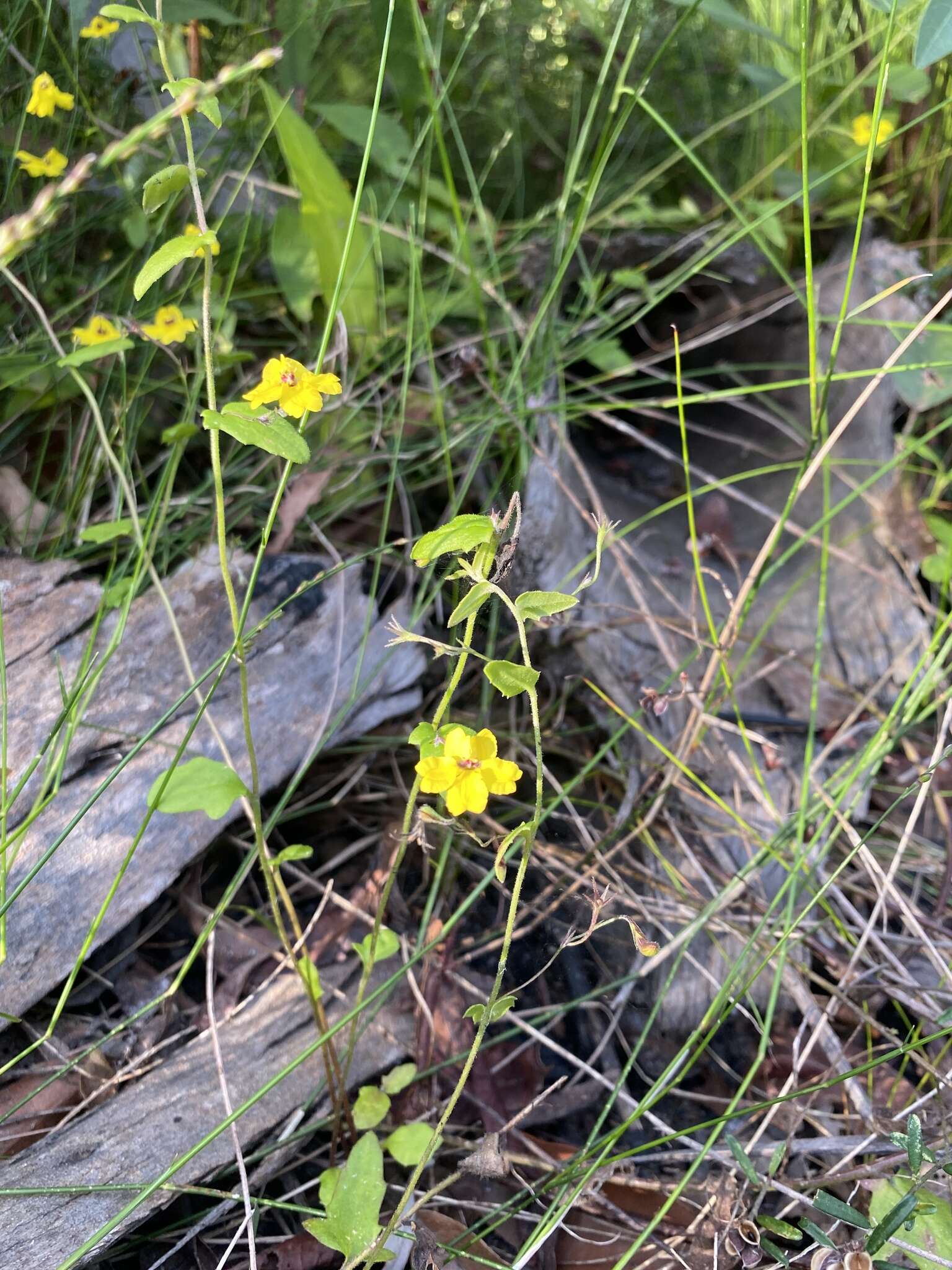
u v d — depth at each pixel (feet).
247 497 1.13
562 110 1.67
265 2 1.20
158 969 0.89
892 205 1.36
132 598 0.92
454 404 1.31
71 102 0.97
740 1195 0.75
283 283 1.19
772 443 1.53
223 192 1.31
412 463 1.23
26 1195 0.69
